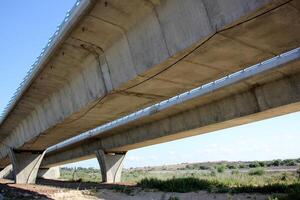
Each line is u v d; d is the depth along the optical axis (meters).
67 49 14.31
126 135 35.72
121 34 13.00
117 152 42.03
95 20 12.01
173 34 10.79
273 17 8.96
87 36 13.13
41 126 25.33
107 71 14.18
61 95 19.81
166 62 11.32
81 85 16.77
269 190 19.78
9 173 69.25
